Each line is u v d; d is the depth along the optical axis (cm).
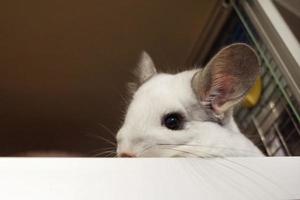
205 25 49
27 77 52
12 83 52
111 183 25
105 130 56
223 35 50
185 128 35
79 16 48
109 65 52
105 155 48
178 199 25
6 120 56
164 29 50
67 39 49
